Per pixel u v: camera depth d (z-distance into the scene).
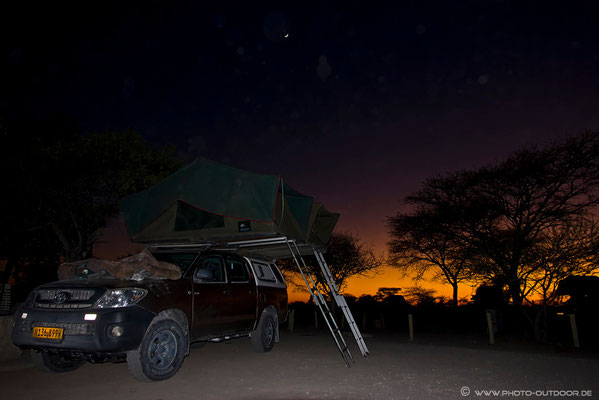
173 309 7.07
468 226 18.98
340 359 9.15
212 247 8.92
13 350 8.37
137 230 9.01
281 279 10.97
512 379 7.13
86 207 16.06
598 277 17.03
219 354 9.62
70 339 6.10
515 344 13.16
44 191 14.79
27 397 5.77
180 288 7.32
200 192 8.71
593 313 16.84
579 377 7.34
